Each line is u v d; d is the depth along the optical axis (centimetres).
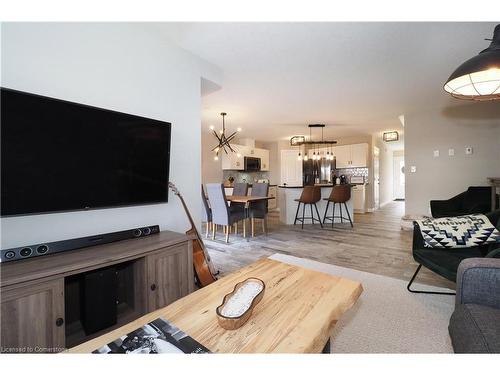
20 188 133
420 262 195
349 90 348
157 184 200
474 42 224
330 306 111
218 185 395
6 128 126
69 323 158
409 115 473
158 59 217
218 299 118
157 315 104
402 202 974
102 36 181
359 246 367
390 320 175
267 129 625
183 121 240
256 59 258
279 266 160
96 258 139
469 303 109
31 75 148
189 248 191
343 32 209
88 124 158
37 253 140
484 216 200
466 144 423
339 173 775
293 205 560
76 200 155
